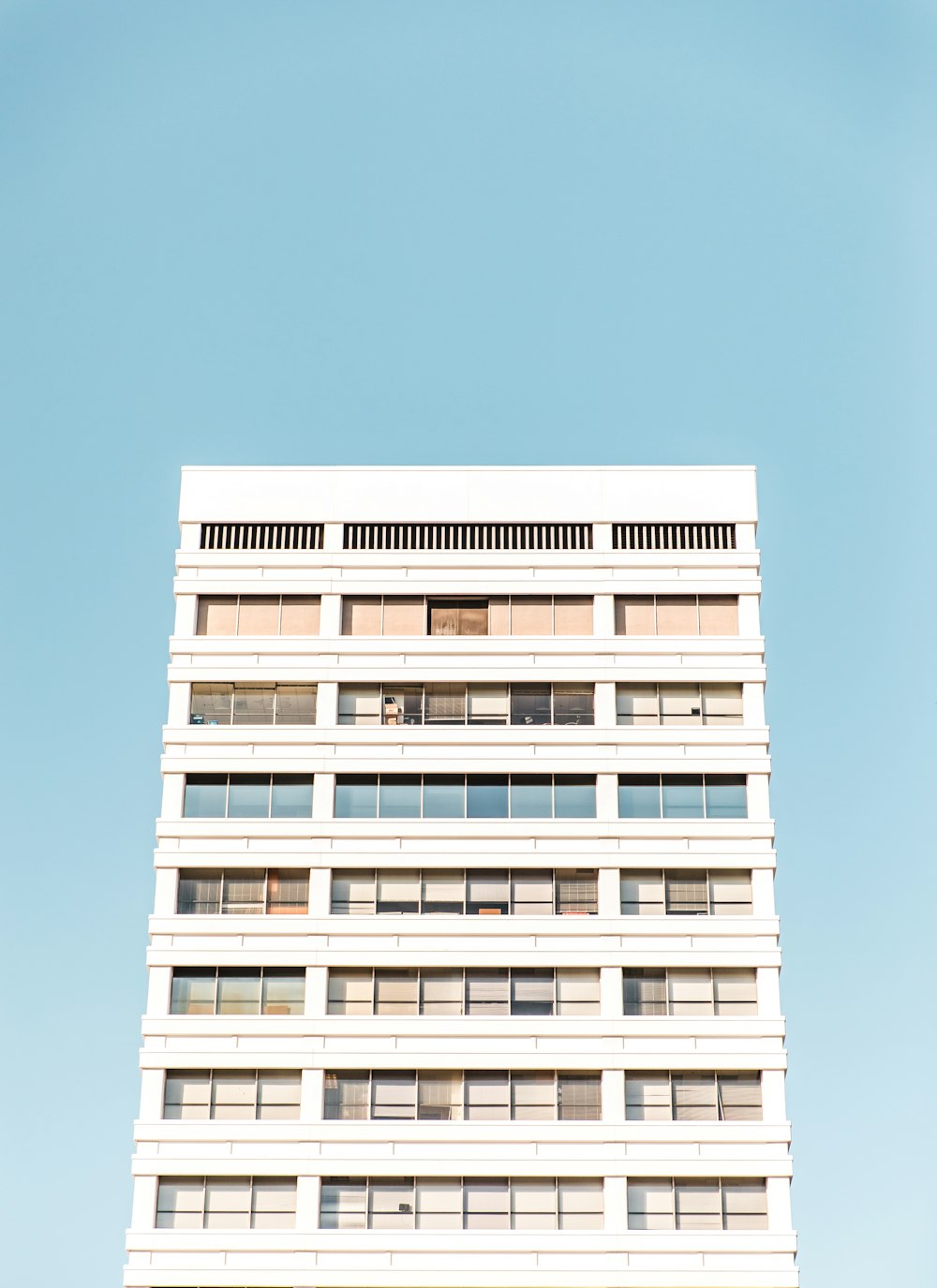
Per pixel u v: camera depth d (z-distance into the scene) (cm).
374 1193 8006
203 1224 7956
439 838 8662
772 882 8588
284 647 9031
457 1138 8088
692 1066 8212
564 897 8562
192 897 8556
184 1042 8269
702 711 8944
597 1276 7806
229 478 9356
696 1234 7888
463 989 8388
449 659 9019
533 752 8825
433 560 9200
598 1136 8075
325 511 9294
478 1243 7875
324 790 8756
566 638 9031
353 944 8450
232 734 8856
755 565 9194
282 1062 8219
